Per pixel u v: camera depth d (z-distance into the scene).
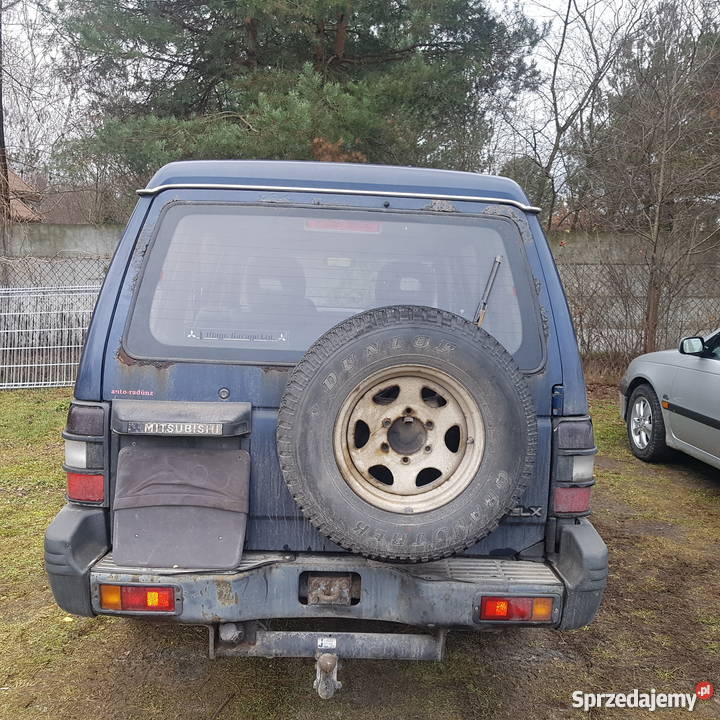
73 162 12.76
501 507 2.30
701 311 10.00
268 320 2.62
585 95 13.52
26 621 3.50
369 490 2.32
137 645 3.31
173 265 2.63
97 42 12.22
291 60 13.53
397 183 2.73
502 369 2.33
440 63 13.52
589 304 10.16
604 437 7.56
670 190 9.59
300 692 2.98
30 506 5.13
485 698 2.98
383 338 2.29
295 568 2.42
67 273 11.50
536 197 15.62
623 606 3.84
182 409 2.49
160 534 2.40
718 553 4.58
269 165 2.74
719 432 5.33
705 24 9.84
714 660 3.32
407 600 2.42
